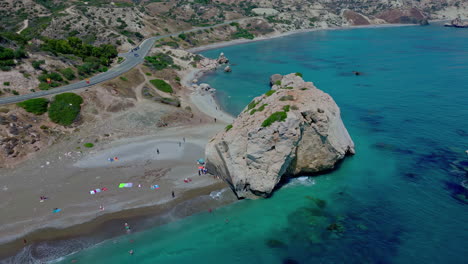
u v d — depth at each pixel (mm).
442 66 118250
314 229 40500
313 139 49031
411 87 94312
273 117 45469
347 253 36500
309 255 36688
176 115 76375
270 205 45469
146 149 61000
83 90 78500
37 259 36750
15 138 58812
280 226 41375
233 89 106000
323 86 101438
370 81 104312
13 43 87562
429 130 64688
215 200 46438
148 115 75375
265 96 57906
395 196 45500
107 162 56188
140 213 43625
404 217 41344
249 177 45969
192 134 68188
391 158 55375
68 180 50719
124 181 50375
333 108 53219
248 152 45406
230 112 84000
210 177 51531
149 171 53219
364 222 41062
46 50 94625
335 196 46562
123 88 86688
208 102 91438
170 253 37719
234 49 185750
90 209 44031
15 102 67438
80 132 66812
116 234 40344
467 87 90438
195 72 128250
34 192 47625
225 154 47688
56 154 58844
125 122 71750
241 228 41375
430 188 46500
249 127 46969
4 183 49875
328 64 135375
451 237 37562
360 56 149125
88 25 149500
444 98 82562
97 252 37812
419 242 37188
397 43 183000
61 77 83375
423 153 56125
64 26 144875
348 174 51719
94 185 49375
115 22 168625
